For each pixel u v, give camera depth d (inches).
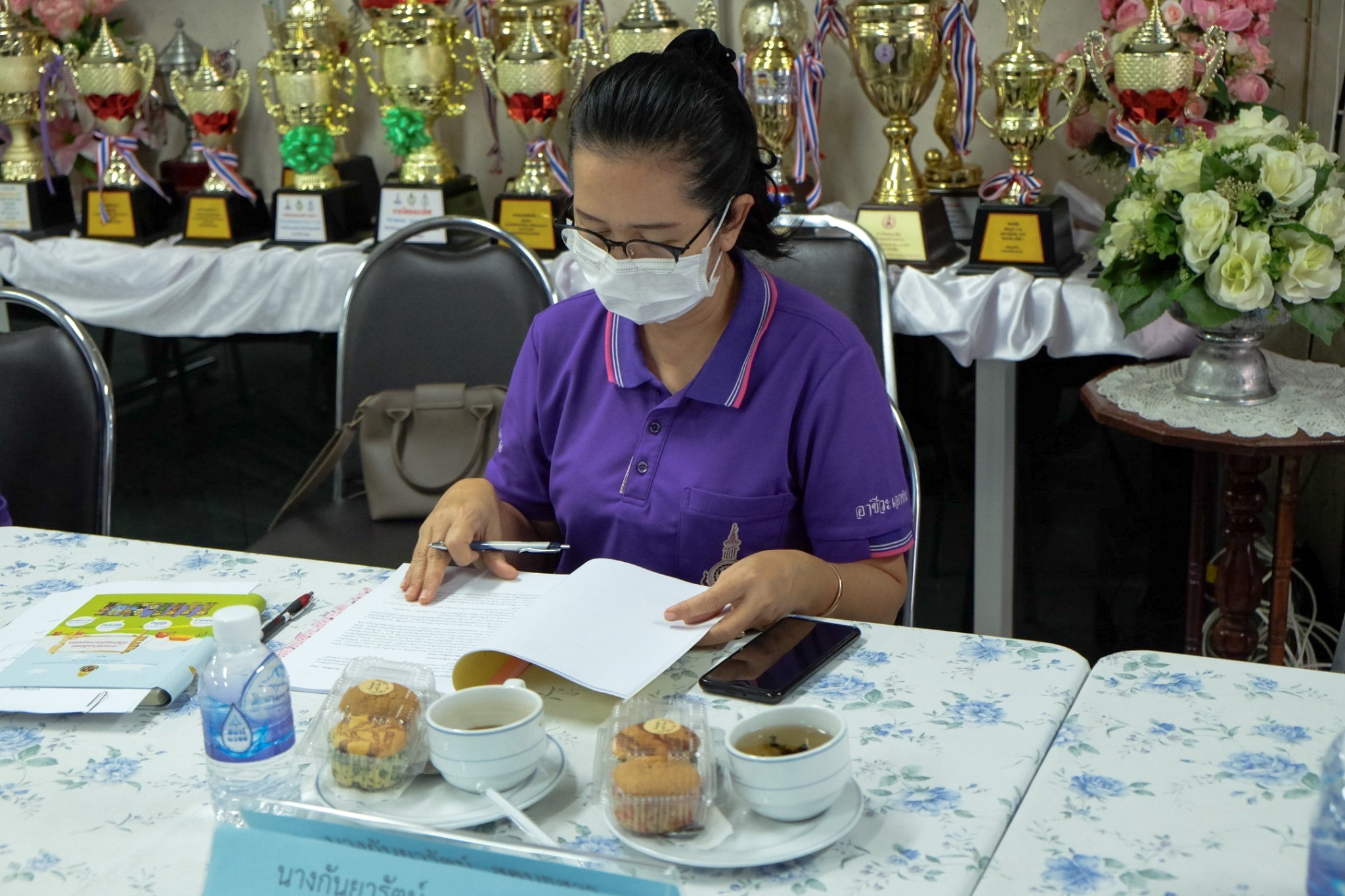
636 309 44.9
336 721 32.7
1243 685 37.0
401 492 73.4
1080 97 80.0
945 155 94.7
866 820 31.0
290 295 93.7
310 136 96.0
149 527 113.9
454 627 41.8
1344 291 63.1
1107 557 84.6
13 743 36.2
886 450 48.4
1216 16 74.5
